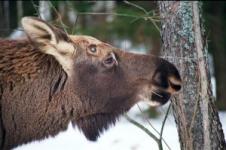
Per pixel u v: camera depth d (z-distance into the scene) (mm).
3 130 11586
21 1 24672
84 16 29172
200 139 12281
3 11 25641
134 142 20406
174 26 12359
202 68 11336
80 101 11859
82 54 11797
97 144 20438
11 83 11609
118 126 23500
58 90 11789
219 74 30891
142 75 11680
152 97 11711
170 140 19938
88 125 12039
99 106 11906
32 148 20016
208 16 29391
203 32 12234
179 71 12328
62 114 11852
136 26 28828
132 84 11750
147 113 27109
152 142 20312
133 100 11883
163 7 12570
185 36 12273
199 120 12273
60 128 11938
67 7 24828
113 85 11797
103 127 12086
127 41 30125
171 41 12422
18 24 24656
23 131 11711
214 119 12406
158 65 11656
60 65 11781
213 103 12422
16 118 11633
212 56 31688
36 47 11484
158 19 14188
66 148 20016
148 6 28203
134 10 28328
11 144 11742
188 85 12297
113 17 29172
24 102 11648
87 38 11922
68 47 11688
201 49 11281
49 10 21297
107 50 11844
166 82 11578
